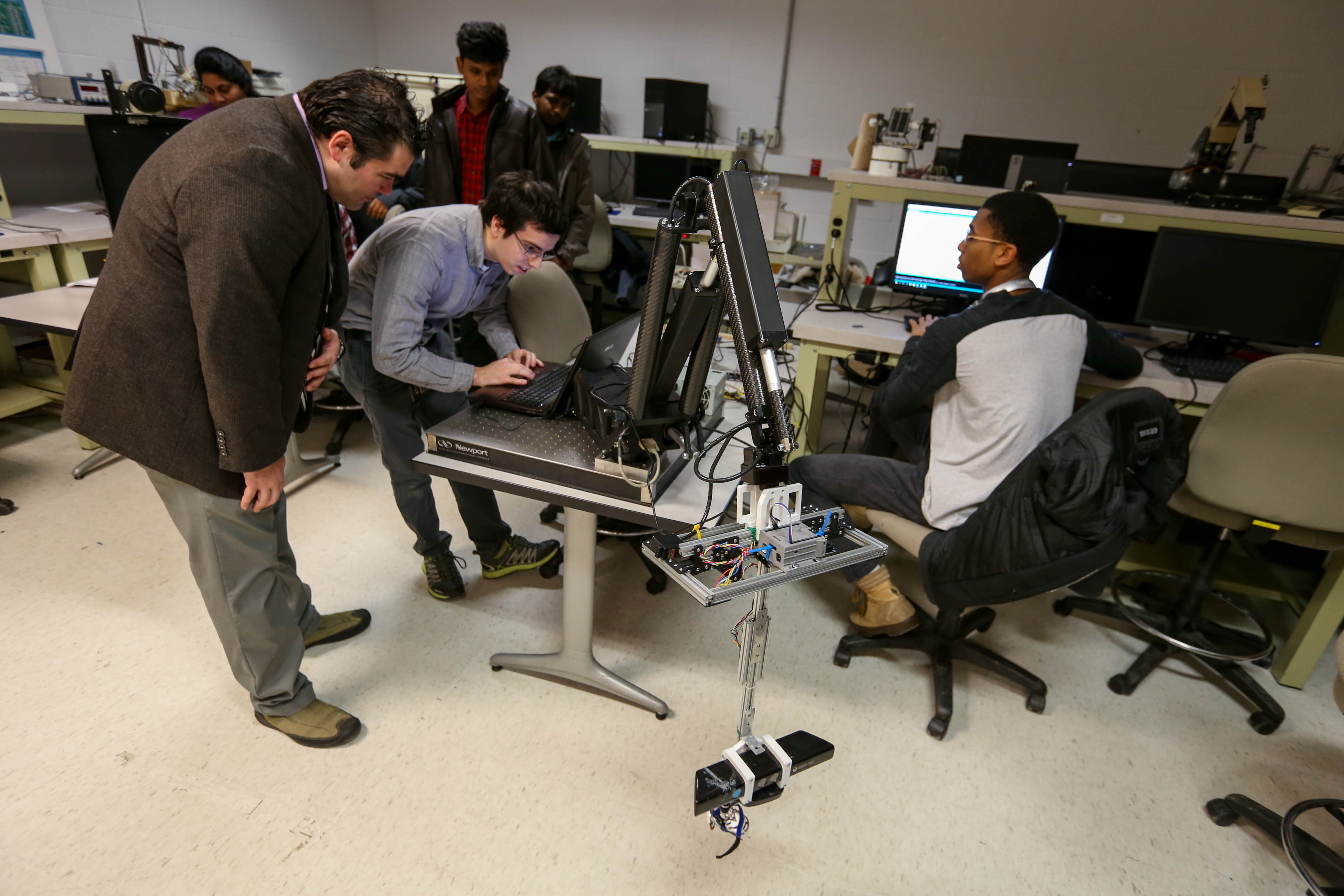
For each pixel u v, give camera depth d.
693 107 4.25
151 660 1.67
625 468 1.20
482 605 1.97
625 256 3.85
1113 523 1.43
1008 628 2.05
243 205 1.00
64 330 1.89
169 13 3.47
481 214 1.48
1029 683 1.73
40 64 2.99
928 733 1.64
